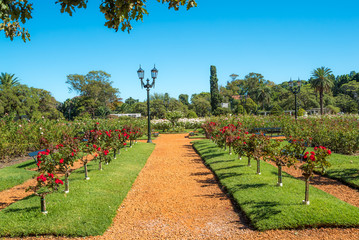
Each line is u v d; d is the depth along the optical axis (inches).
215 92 2052.2
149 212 175.6
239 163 293.3
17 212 164.4
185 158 373.4
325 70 1504.7
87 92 2171.5
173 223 156.9
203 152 397.1
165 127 879.7
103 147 292.5
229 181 228.2
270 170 259.0
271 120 677.3
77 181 231.1
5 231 142.9
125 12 108.8
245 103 2048.5
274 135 626.5
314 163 162.2
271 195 183.5
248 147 252.1
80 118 665.6
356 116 748.6
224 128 360.5
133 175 269.6
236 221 156.3
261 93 2488.9
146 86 573.9
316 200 170.6
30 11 124.0
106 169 282.2
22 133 411.2
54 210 166.1
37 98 1501.0
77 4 106.9
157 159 369.4
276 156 205.5
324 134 384.8
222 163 303.0
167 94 2204.7
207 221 158.1
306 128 443.8
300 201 169.8
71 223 149.9
